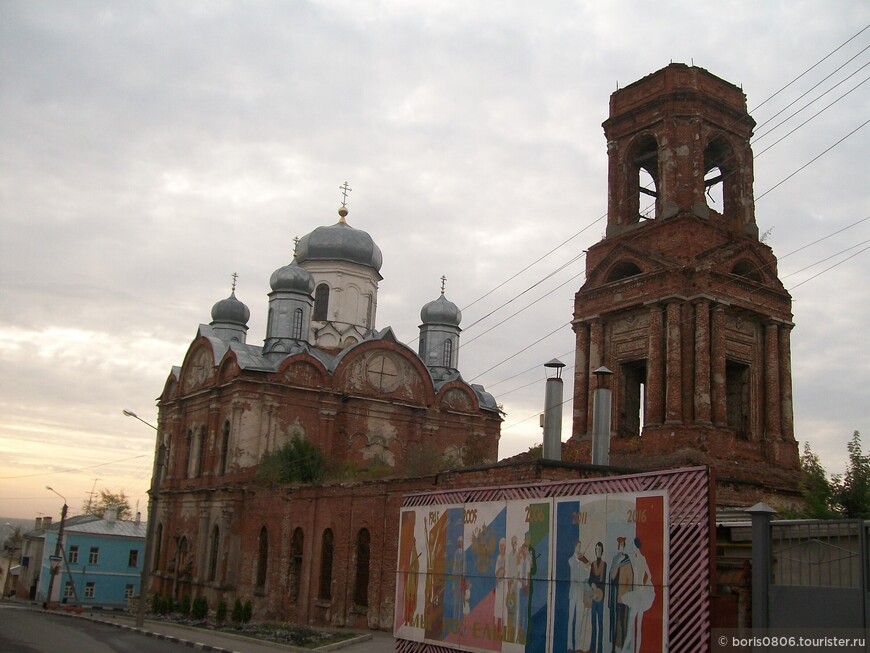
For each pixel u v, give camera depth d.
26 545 85.69
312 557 42.12
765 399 35.75
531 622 21.78
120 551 80.25
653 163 40.28
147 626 41.28
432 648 25.70
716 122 37.53
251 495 49.72
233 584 50.09
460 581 24.89
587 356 37.56
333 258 65.31
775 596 18.81
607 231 38.53
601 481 20.52
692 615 17.73
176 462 60.56
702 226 35.22
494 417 62.75
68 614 52.34
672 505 18.64
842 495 29.92
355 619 37.59
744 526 22.47
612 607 19.44
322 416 55.34
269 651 30.09
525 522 22.61
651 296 35.00
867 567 17.52
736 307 35.03
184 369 62.16
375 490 37.56
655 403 33.88
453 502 25.98
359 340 64.62
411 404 58.50
